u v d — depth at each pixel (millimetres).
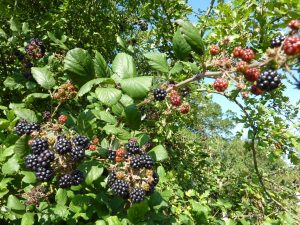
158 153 316
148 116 478
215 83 261
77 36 768
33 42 464
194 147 714
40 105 490
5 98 597
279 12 395
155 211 349
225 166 851
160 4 651
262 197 539
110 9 810
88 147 312
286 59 220
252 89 255
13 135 347
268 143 493
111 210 339
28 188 337
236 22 466
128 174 286
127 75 291
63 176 279
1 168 359
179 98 306
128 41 656
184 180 598
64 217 341
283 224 447
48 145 279
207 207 433
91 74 287
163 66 323
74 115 430
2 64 611
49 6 759
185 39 285
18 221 357
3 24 642
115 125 327
